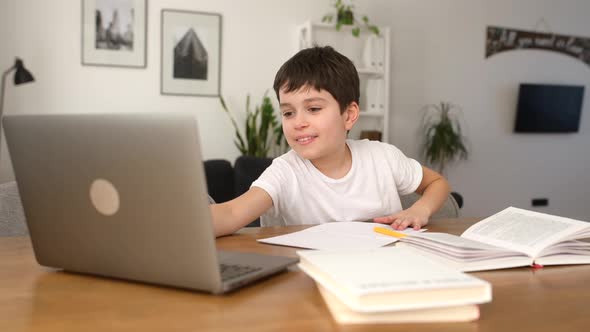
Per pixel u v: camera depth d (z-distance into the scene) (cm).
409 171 163
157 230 64
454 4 474
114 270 71
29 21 353
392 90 459
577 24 523
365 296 52
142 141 61
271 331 53
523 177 514
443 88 476
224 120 408
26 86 355
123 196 65
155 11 383
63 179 70
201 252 62
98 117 65
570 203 536
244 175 352
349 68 141
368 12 445
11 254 93
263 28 414
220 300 63
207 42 398
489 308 61
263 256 82
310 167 150
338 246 98
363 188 154
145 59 382
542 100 501
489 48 489
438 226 128
